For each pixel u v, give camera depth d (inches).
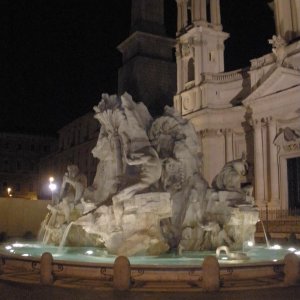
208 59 1945.1
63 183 717.9
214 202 581.0
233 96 1824.6
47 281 365.7
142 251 488.4
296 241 884.0
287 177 1520.7
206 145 1825.8
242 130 1766.7
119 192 516.4
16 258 424.5
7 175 2989.7
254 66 1694.1
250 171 1664.6
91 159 2374.5
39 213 1243.8
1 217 1192.8
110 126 625.6
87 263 371.6
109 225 527.8
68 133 2760.8
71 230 648.4
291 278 354.0
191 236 542.9
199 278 352.2
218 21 1988.2
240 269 362.3
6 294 350.3
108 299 320.5
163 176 569.6
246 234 577.6
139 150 564.4
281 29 1712.6
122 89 890.7
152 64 879.7
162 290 335.6
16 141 3051.2
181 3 2079.2
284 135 1520.7
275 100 1553.9
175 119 605.0
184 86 2015.3
